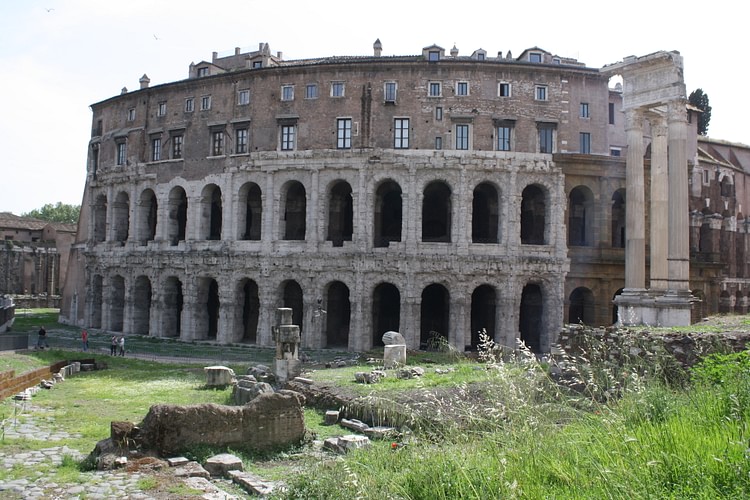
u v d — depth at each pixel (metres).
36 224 150.50
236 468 20.62
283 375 37.75
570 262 60.56
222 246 66.50
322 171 63.12
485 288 65.69
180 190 72.69
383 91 63.31
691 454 11.81
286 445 23.28
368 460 16.75
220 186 67.75
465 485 12.73
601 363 23.52
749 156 87.31
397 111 62.81
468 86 62.38
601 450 13.04
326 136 64.06
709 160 75.00
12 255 134.25
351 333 60.62
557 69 62.47
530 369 17.06
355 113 63.47
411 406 24.58
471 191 60.47
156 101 74.69
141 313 74.44
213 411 22.47
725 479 10.80
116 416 29.48
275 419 23.27
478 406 18.61
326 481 15.27
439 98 62.41
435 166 60.50
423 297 67.44
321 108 64.44
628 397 17.09
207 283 69.38
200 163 69.62
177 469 20.09
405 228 60.50
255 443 22.83
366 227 61.31
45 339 60.78
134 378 42.72
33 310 123.88
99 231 81.50
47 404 32.19
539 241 64.94
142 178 73.62
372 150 62.06
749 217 83.56
